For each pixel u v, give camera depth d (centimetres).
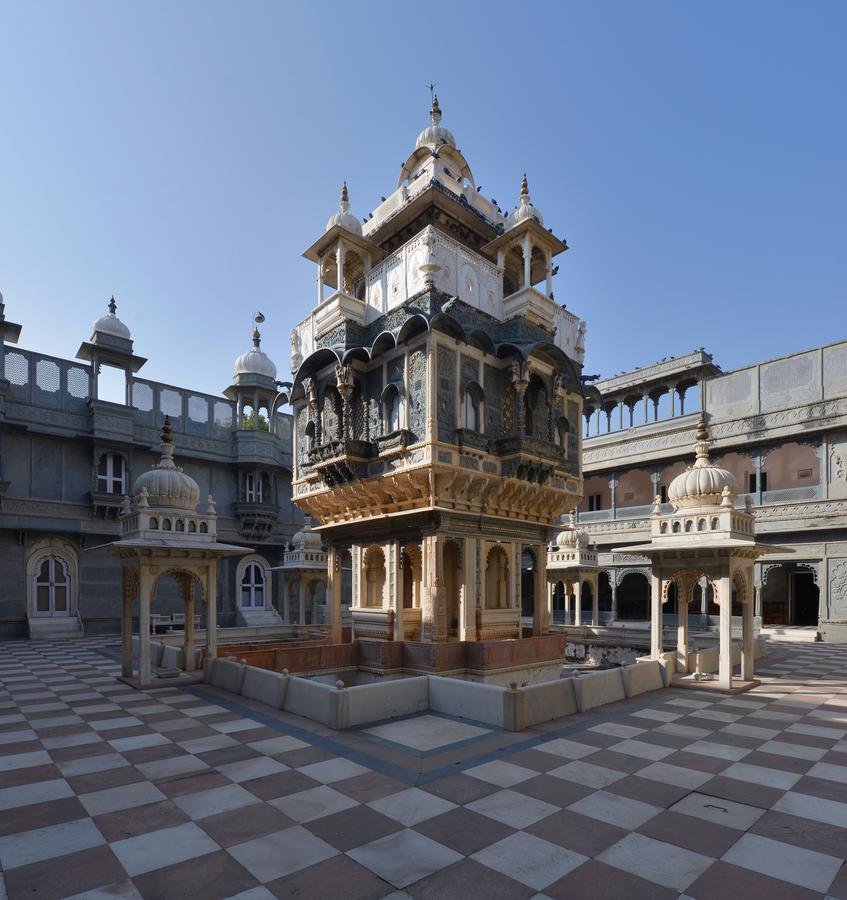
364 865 510
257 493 3572
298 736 899
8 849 541
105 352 3033
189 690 1276
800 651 2166
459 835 564
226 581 3409
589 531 3728
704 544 1336
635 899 459
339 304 1712
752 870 503
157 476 1480
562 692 1039
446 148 2028
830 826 587
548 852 532
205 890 472
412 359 1509
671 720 1001
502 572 1717
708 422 3238
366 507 1670
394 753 811
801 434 2872
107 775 732
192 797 659
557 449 1667
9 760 791
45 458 2841
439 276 1558
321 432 1766
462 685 1027
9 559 2686
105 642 2456
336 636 1802
